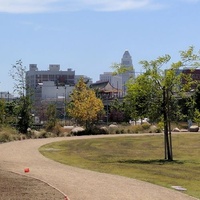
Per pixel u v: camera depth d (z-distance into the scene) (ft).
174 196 51.90
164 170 77.25
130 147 134.92
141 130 220.84
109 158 100.78
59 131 196.44
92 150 123.54
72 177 65.41
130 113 99.04
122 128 221.05
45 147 128.57
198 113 98.17
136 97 97.19
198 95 202.39
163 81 95.76
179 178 67.62
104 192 53.36
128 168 79.97
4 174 65.67
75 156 104.68
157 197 50.93
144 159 98.78
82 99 226.38
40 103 404.36
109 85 416.05
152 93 96.94
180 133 206.80
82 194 51.80
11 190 52.31
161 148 131.34
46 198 48.11
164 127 97.45
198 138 170.81
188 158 101.71
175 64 96.53
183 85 97.35
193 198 51.13
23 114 182.19
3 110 178.19
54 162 89.04
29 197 48.39
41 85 555.69
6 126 173.37
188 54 96.73
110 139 168.45
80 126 237.25
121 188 56.59
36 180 60.64
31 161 89.15
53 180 61.67
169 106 96.68
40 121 299.38
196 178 67.77
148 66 96.27
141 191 54.70
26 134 173.68
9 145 130.52
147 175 70.54
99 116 263.29
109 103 344.28
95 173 71.51
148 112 97.30
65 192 52.75
